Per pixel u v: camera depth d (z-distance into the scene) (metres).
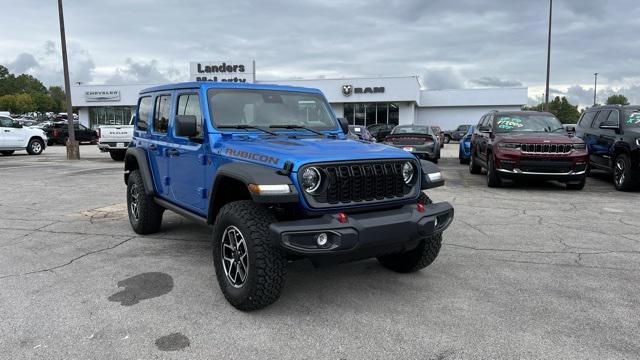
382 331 3.54
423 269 4.93
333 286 4.45
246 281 3.73
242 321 3.70
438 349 3.28
